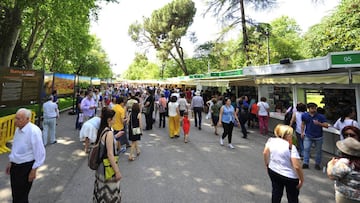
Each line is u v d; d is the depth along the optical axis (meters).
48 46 23.88
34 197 3.96
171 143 8.18
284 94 10.80
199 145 7.95
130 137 6.25
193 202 3.90
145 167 5.62
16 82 7.69
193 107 11.50
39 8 12.95
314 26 16.70
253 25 17.53
